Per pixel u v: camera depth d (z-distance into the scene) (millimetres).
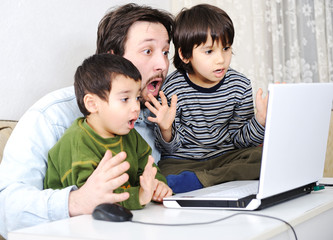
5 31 1446
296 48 2439
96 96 1059
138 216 901
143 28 1289
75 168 995
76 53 1702
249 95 1549
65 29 1654
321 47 2426
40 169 1102
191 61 1483
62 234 754
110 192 897
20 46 1491
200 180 1265
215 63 1434
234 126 1557
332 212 1027
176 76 1530
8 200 999
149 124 1424
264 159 883
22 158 1090
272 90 870
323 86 1054
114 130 1070
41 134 1137
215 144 1514
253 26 2410
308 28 2461
